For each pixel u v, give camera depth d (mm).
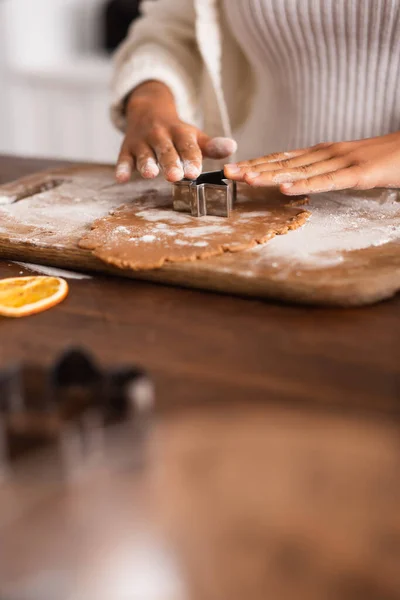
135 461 479
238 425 509
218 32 1080
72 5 2355
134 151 918
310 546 414
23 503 451
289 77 1034
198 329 625
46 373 512
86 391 496
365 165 804
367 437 497
